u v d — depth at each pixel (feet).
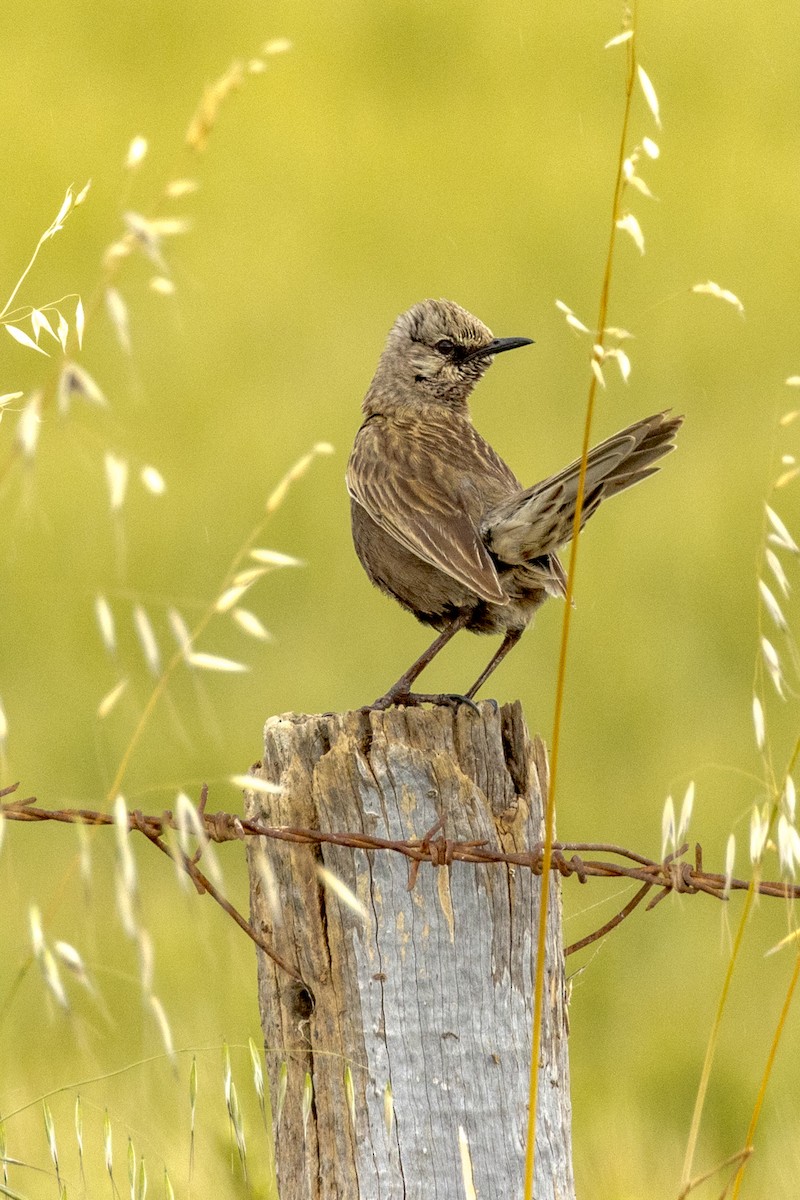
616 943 39.52
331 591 60.08
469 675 54.08
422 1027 18.33
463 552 27.53
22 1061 31.96
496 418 75.10
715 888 18.85
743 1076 31.96
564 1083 18.92
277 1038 18.74
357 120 122.62
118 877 14.07
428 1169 18.33
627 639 56.44
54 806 45.29
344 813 18.38
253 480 67.92
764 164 115.65
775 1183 26.27
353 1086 18.37
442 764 18.30
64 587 58.95
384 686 53.16
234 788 47.11
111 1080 27.86
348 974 18.42
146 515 64.44
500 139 119.85
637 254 99.60
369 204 107.65
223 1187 21.88
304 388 78.33
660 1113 31.30
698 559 62.13
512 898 18.47
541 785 19.07
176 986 34.50
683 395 78.38
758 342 85.76
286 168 111.75
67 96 119.14
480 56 134.92
